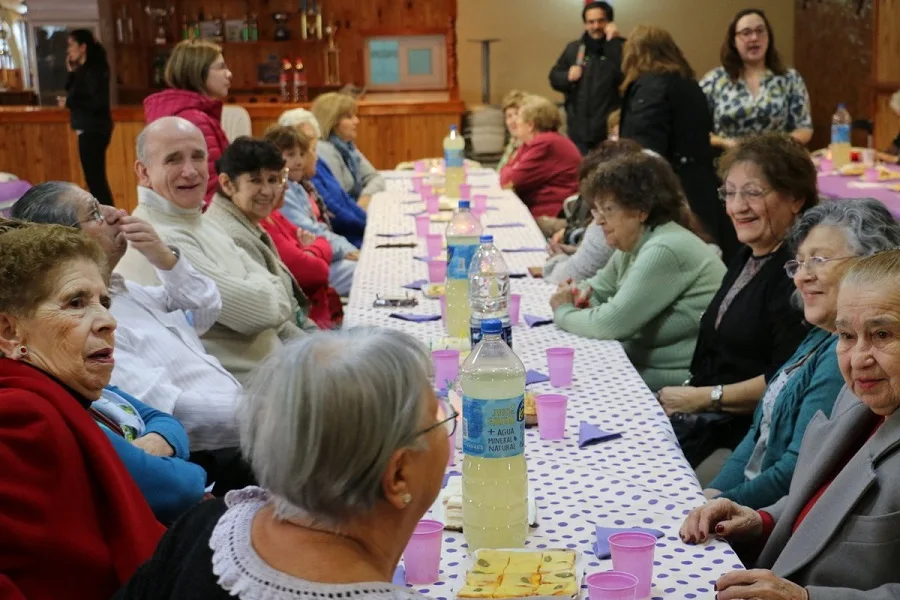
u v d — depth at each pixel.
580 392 2.44
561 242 4.70
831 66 9.34
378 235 4.65
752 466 2.31
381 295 3.42
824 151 6.52
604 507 1.81
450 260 2.83
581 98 7.79
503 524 1.64
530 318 3.12
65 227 1.80
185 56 4.96
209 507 1.26
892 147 6.53
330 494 1.10
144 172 3.13
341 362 1.11
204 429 2.58
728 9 10.06
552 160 6.20
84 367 1.74
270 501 1.21
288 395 1.10
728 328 2.72
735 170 2.64
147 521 1.65
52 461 1.53
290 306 3.49
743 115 5.95
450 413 1.21
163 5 9.94
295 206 4.95
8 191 6.05
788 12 10.23
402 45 10.17
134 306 2.64
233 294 3.02
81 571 1.54
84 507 1.56
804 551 1.67
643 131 5.25
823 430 1.85
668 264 2.91
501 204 5.49
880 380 1.61
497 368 1.69
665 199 3.01
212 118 4.94
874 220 2.04
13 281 1.70
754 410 2.65
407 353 1.15
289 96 10.12
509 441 1.64
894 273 1.60
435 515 1.79
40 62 9.26
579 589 1.49
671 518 1.77
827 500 1.67
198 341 2.79
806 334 2.55
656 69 5.23
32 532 1.49
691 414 2.68
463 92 10.40
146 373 2.50
